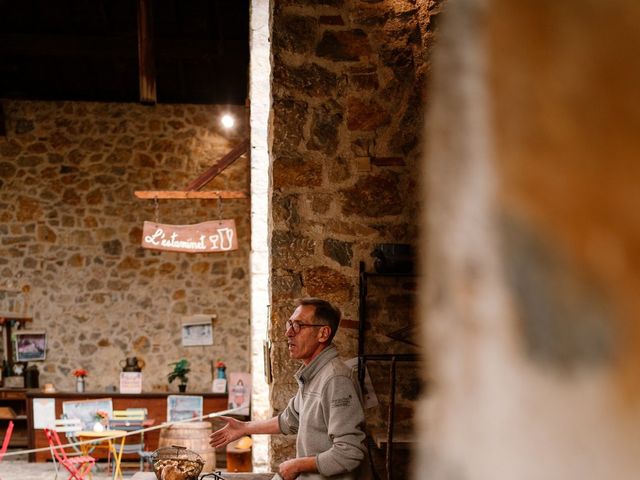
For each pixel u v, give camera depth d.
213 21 8.77
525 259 0.31
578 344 0.28
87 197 8.94
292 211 3.21
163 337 8.80
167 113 9.14
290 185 3.22
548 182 0.30
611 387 0.27
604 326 0.27
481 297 0.35
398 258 3.11
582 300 0.28
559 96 0.30
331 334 2.54
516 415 0.31
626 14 0.27
